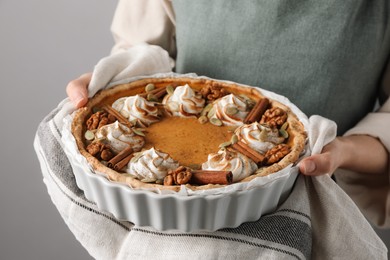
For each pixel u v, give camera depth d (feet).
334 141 2.16
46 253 4.63
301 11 2.44
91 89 2.25
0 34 4.50
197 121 2.22
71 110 2.20
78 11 4.36
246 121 2.15
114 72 2.41
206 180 1.79
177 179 1.80
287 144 2.05
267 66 2.54
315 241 2.06
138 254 1.89
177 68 2.77
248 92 2.33
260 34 2.51
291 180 1.93
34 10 4.40
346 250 1.99
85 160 1.85
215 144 2.07
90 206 2.00
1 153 4.65
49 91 4.64
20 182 4.67
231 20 2.54
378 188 2.60
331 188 1.97
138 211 1.83
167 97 2.28
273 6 2.44
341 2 2.38
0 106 4.62
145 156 1.89
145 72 2.48
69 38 4.46
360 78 2.55
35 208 4.65
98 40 4.43
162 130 2.15
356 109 2.64
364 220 2.02
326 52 2.45
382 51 2.55
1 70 4.57
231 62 2.60
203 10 2.61
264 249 1.85
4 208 4.64
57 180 2.10
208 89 2.32
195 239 1.86
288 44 2.48
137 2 2.94
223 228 1.89
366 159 2.33
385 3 2.47
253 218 1.89
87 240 2.00
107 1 4.27
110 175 1.81
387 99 2.60
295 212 1.93
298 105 2.55
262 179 1.76
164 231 1.90
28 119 4.65
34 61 4.56
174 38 3.03
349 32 2.44
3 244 4.65
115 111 2.19
